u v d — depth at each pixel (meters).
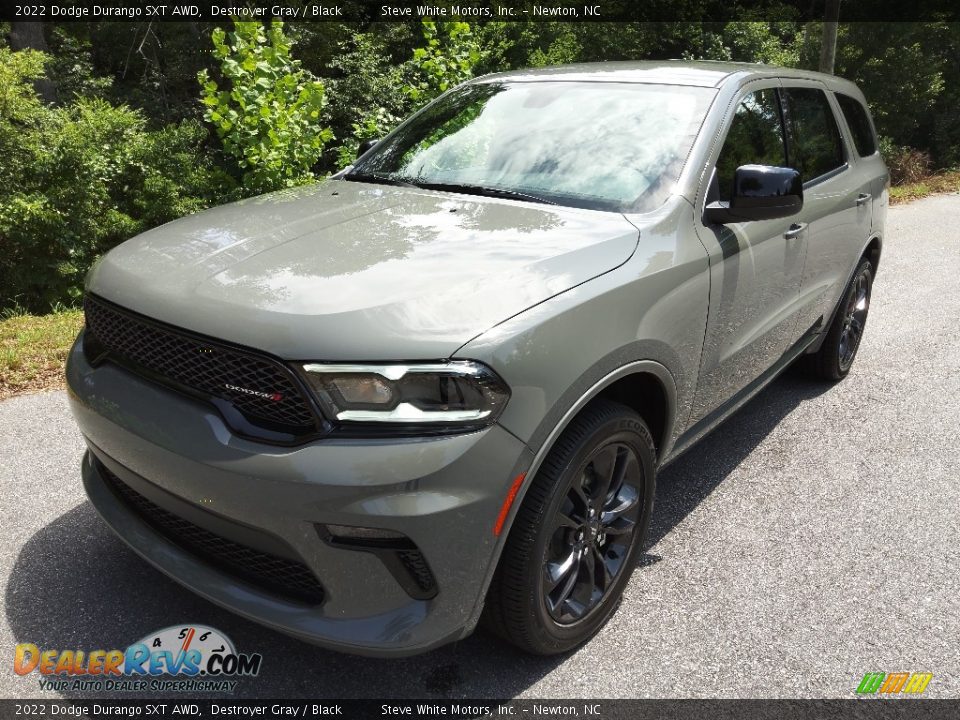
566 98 3.30
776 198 2.68
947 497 3.48
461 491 1.89
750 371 3.41
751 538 3.13
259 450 1.89
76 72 15.02
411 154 3.36
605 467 2.38
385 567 1.92
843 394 4.66
